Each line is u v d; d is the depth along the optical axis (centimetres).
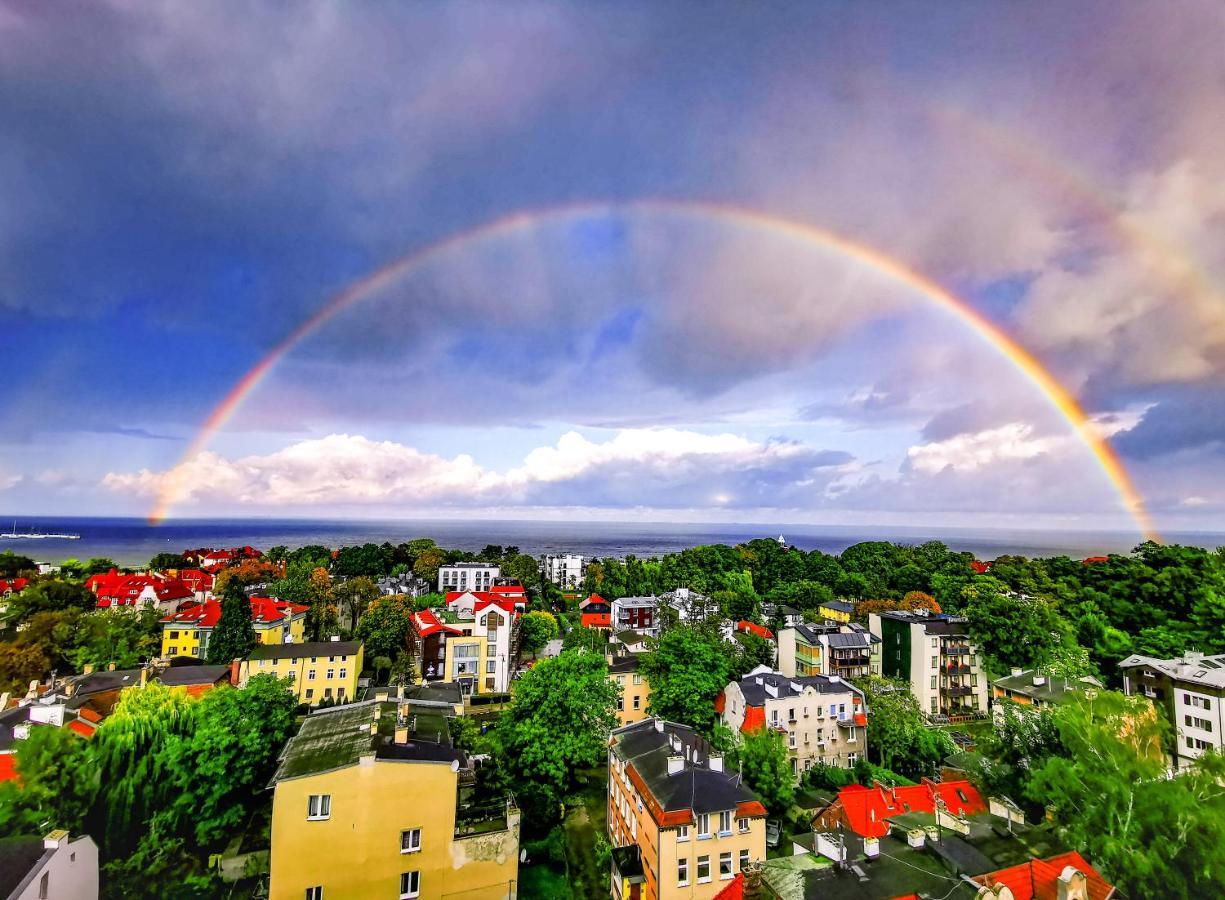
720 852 3700
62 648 8981
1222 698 6022
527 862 4356
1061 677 6888
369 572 19125
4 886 2808
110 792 4100
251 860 4025
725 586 15562
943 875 2877
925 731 6412
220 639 8794
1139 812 3288
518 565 19050
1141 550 10312
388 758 3303
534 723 5066
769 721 6022
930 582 13838
